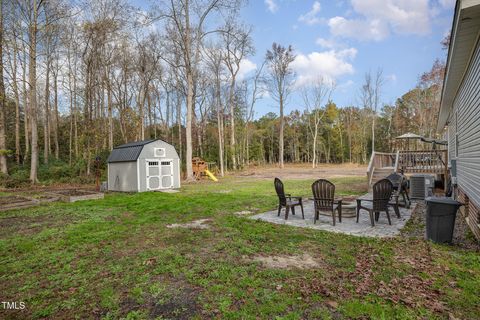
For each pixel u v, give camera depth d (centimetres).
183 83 2572
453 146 895
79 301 270
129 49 2138
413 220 597
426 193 870
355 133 4016
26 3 1501
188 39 1742
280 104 3228
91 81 1966
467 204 573
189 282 307
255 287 292
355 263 353
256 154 3997
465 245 425
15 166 1836
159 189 1338
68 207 820
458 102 719
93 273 336
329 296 271
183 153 3034
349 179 1619
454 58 519
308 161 4475
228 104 2942
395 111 3734
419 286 289
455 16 379
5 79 1619
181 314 245
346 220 606
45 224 602
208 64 2414
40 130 2702
